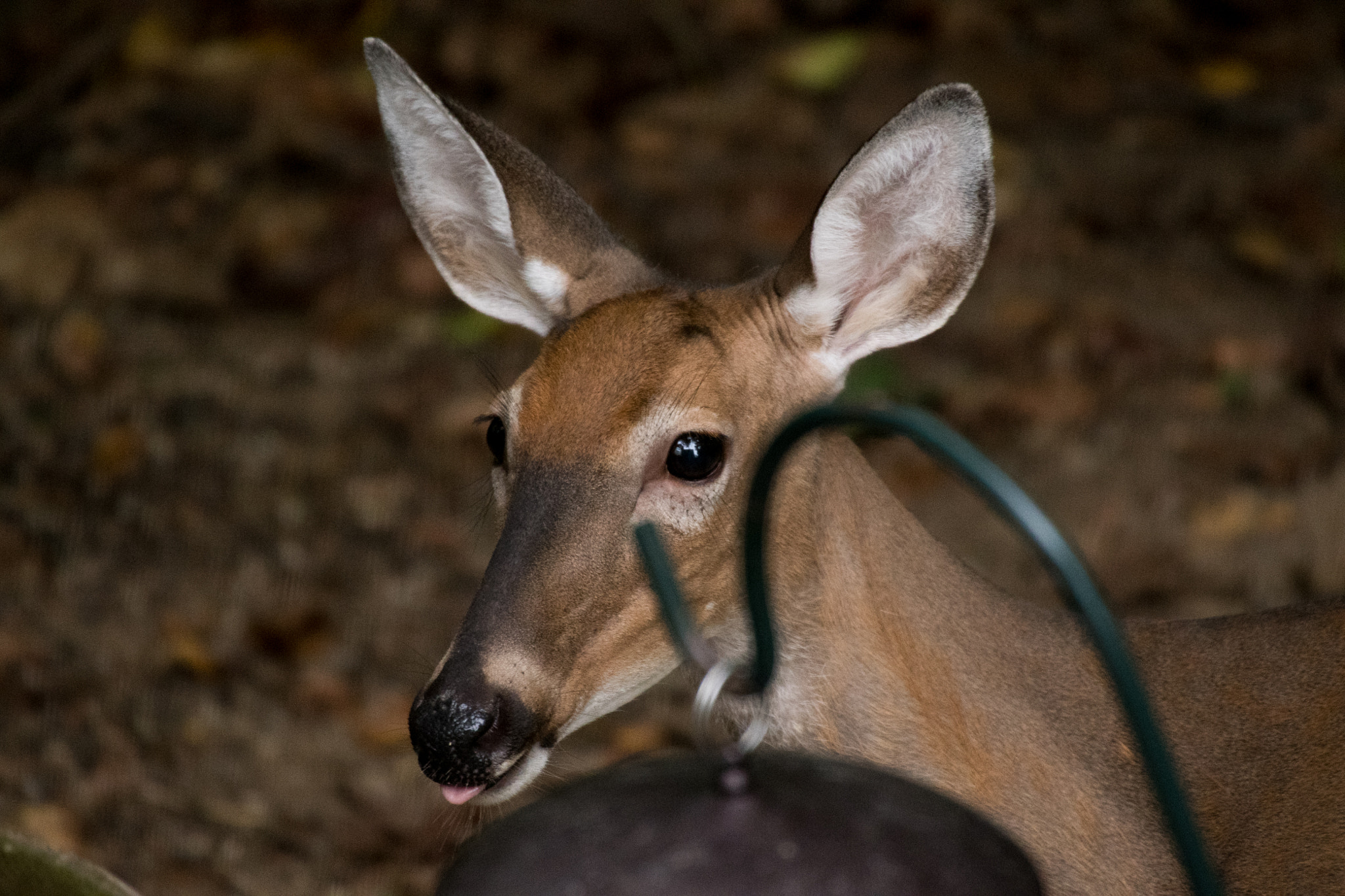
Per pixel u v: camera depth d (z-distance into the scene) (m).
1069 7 19.50
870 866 2.79
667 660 6.19
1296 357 13.52
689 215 15.91
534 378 6.16
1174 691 6.54
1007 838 3.02
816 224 6.37
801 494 6.24
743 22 19.06
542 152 17.08
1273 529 11.40
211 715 9.94
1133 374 13.55
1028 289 14.68
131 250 15.24
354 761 9.60
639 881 2.79
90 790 9.15
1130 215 15.83
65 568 11.23
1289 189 16.08
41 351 13.87
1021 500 2.99
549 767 8.35
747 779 2.94
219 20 18.66
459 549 11.65
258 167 16.41
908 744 6.27
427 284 14.92
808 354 6.56
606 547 5.89
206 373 13.77
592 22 18.47
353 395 13.55
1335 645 6.55
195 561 11.43
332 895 8.53
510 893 2.85
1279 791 6.38
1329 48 18.77
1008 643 6.50
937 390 13.22
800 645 6.30
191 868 8.63
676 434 5.99
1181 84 18.11
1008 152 16.73
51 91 17.36
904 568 6.45
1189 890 6.27
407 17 18.67
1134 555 11.22
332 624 10.79
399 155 7.48
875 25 19.20
